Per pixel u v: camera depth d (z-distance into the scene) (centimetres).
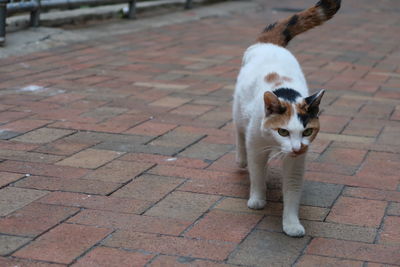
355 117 249
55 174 198
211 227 177
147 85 278
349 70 320
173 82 283
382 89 284
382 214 185
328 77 303
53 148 214
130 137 225
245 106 188
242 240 173
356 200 191
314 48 379
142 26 427
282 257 167
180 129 233
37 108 246
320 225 180
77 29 388
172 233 174
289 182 179
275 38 208
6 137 220
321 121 245
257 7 566
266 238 174
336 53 365
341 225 180
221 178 201
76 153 212
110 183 195
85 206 183
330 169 208
